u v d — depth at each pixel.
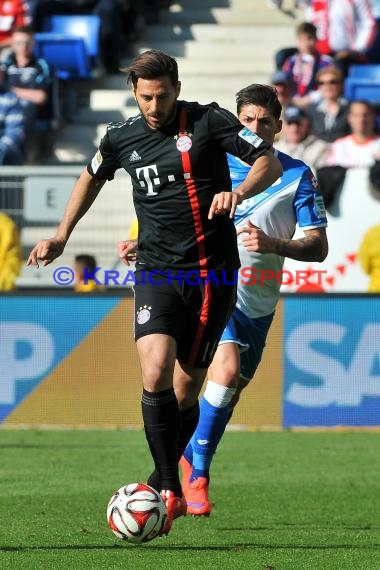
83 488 24.31
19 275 37.53
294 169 21.53
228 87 54.94
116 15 55.75
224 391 20.73
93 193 18.12
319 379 35.41
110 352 35.69
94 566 15.94
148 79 16.19
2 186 37.38
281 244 18.22
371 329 35.25
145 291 17.16
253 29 57.56
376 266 36.72
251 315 21.80
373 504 22.64
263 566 16.05
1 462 28.36
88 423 35.84
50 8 55.50
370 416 35.44
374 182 36.56
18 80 50.22
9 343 35.94
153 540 18.30
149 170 16.97
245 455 30.06
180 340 17.52
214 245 17.19
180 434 18.06
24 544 17.77
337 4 53.25
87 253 38.44
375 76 51.22
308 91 49.25
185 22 59.84
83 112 53.56
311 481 25.75
